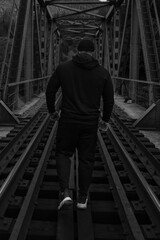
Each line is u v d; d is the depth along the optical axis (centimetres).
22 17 1260
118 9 2008
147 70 1027
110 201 384
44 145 640
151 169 496
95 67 305
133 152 616
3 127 871
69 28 3838
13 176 408
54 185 433
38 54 1833
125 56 1652
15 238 271
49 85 315
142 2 1155
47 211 356
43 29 2206
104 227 322
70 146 323
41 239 303
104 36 2777
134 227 294
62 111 313
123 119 959
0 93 975
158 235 296
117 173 474
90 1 2161
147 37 1091
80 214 330
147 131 856
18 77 1127
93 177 466
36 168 458
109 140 695
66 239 287
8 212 351
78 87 305
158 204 326
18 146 617
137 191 404
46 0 2156
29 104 1335
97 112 313
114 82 1934
